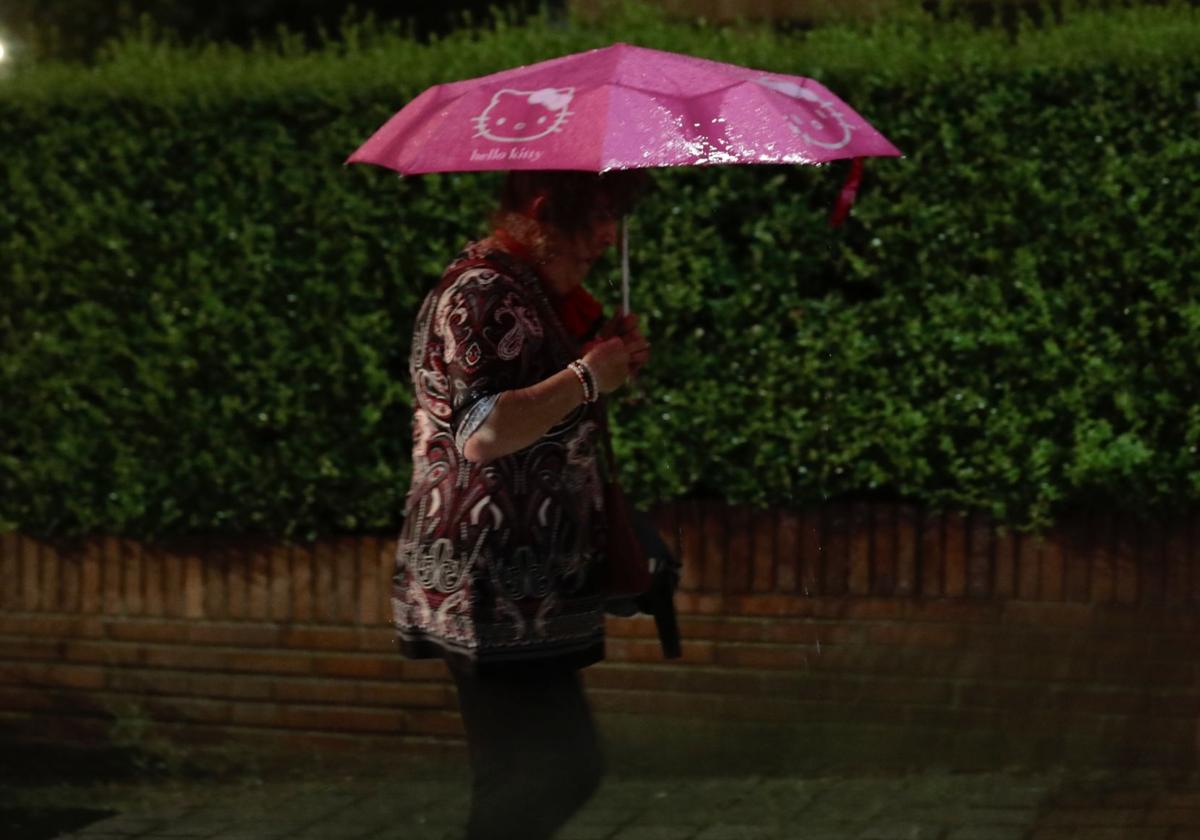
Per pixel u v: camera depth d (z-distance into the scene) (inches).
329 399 561.6
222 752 573.3
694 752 545.6
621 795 509.7
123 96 569.3
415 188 553.0
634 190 339.9
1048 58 519.8
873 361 531.8
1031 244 521.0
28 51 806.5
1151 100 511.8
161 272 568.4
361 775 547.5
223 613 577.3
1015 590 528.1
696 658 548.1
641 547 343.6
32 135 577.6
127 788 536.7
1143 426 515.2
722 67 344.8
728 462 542.9
